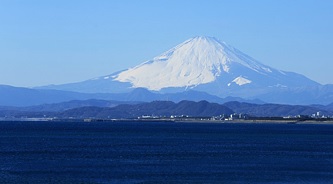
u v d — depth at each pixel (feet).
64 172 456.04
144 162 537.24
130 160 554.87
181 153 643.04
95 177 429.79
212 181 417.90
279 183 414.41
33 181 406.41
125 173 453.99
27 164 510.99
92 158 572.10
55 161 539.29
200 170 479.41
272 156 621.72
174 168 490.49
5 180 408.67
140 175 443.32
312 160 580.30
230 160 570.46
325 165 533.55
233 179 430.20
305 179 435.53
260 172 472.85
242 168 499.92
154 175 444.14
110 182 405.80
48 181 407.23
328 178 442.50
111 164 516.32
